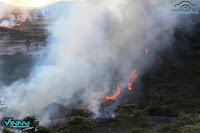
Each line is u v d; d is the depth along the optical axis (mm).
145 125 21938
